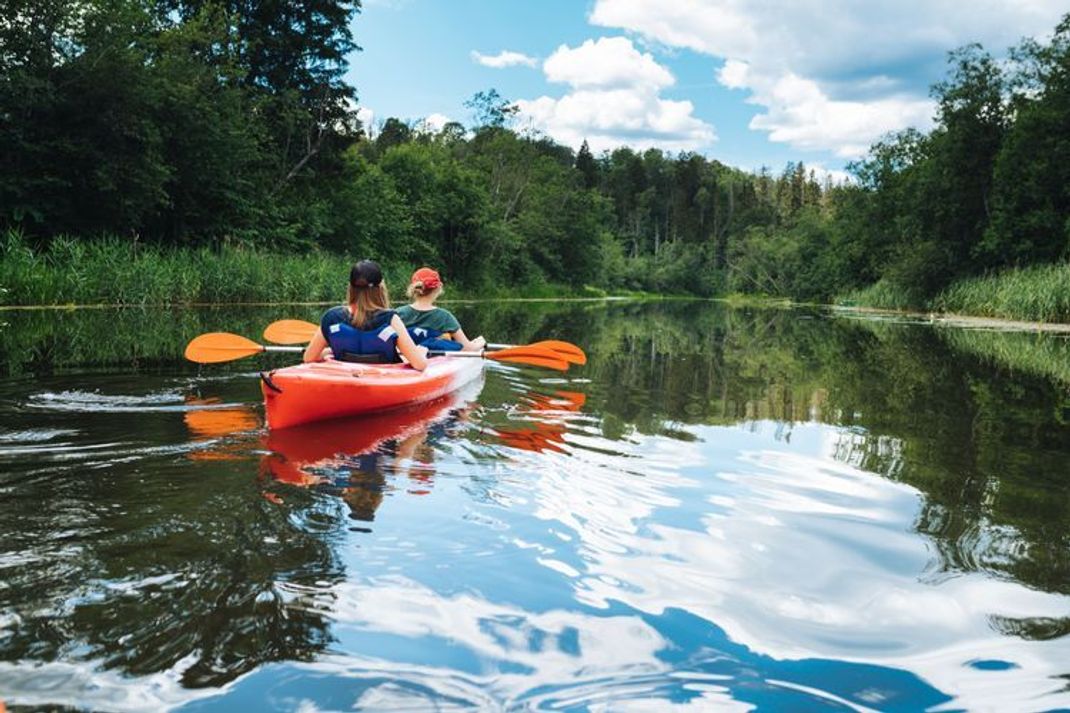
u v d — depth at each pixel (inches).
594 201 2233.0
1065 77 1068.5
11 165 631.2
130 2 695.7
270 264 705.0
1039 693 56.6
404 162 1457.9
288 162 1106.7
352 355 184.5
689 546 85.8
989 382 257.6
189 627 61.1
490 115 1820.9
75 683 52.4
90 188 668.7
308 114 1051.9
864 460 132.7
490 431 148.9
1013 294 842.2
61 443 125.5
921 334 562.9
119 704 50.3
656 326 650.8
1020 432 162.4
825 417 179.9
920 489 113.3
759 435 154.4
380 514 91.5
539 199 1957.4
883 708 54.1
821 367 304.7
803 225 2632.9
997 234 1067.9
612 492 106.7
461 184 1510.8
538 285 1866.4
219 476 107.0
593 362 301.0
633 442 142.9
